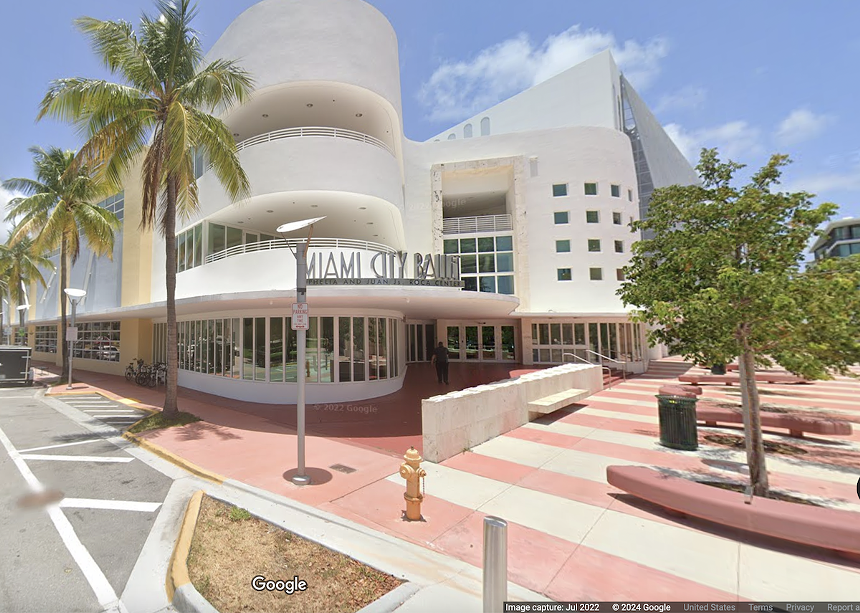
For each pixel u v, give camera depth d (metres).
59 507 5.32
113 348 22.56
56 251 32.62
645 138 36.62
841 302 4.34
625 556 4.02
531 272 23.17
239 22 15.09
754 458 5.34
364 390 12.83
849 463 6.77
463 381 16.72
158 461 7.25
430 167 24.06
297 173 13.30
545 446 7.80
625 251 23.30
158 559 4.09
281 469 6.58
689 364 26.86
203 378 14.79
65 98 9.30
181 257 17.17
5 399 14.38
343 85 14.10
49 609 3.30
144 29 10.09
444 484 5.88
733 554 4.05
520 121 31.55
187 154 10.30
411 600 3.32
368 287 9.43
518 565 3.87
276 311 12.46
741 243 5.34
